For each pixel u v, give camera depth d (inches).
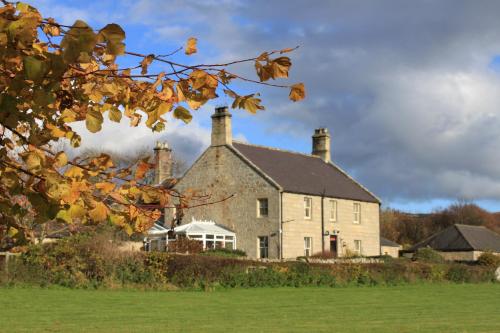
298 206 1669.5
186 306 807.7
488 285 1400.1
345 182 1939.0
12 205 132.8
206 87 135.2
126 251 1053.8
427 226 3213.6
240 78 136.4
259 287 1149.7
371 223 1936.5
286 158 1861.5
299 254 1647.4
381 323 668.7
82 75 123.6
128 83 134.0
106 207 127.6
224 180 1706.4
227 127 1728.6
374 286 1293.1
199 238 1590.8
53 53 103.0
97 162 133.8
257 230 1633.9
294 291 1097.4
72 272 996.6
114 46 105.0
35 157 117.0
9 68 109.3
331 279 1259.8
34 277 970.7
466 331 601.9
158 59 131.6
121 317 674.2
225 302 874.8
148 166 146.5
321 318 709.9
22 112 114.8
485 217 3292.3
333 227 1770.4
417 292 1153.4
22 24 104.4
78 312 705.6
